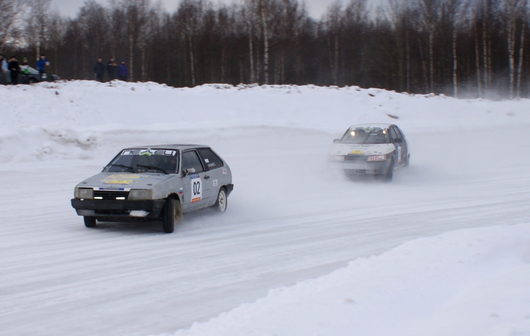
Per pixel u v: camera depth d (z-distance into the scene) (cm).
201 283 590
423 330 402
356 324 421
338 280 550
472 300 460
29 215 988
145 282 592
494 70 5184
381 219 976
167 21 5341
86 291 560
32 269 640
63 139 1717
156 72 5206
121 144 1855
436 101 3116
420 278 536
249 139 2127
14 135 1611
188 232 855
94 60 5297
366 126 1545
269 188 1331
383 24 5356
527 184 1430
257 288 572
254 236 834
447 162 1877
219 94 2684
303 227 905
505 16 4878
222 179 1023
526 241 685
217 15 5209
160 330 455
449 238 698
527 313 420
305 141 2208
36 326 464
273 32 4334
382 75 5284
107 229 875
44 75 2652
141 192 812
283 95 2802
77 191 834
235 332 421
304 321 430
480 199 1193
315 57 5534
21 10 3559
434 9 4675
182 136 2039
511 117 3011
